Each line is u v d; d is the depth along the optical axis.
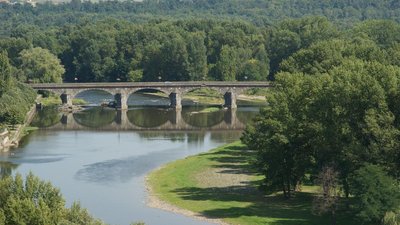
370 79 182.00
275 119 199.38
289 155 195.00
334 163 180.75
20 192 139.12
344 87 183.25
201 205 195.75
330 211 178.88
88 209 193.00
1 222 129.50
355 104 182.75
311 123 188.62
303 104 198.12
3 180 140.62
